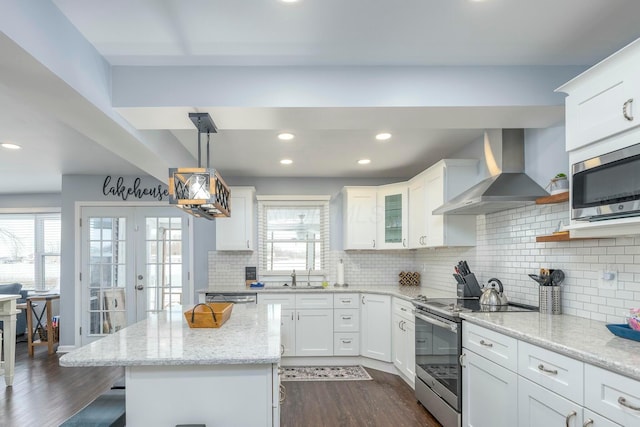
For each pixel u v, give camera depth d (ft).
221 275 18.13
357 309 15.85
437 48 7.33
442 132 11.98
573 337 6.44
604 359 5.15
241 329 8.25
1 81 6.06
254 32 6.67
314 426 10.22
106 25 6.35
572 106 7.01
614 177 6.03
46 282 24.03
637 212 5.67
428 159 15.34
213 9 5.98
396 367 14.24
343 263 18.33
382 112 8.27
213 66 7.87
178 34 6.69
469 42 7.13
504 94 8.03
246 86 7.88
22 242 24.00
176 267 18.45
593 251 8.05
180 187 8.16
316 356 15.75
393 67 8.01
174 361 6.02
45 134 11.98
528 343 6.70
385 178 18.76
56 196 23.70
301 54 7.48
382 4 5.94
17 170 17.33
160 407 6.23
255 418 6.30
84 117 7.66
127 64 7.75
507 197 9.32
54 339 19.42
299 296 15.85
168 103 7.77
